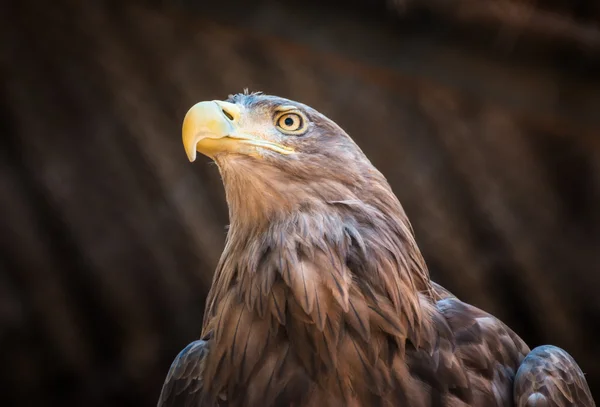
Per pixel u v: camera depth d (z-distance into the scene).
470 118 12.69
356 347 4.91
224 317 5.10
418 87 9.37
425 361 4.98
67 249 14.57
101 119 13.22
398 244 5.21
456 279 14.43
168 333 15.41
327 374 4.88
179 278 14.75
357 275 5.01
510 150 13.09
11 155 13.61
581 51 9.16
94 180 13.83
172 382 5.32
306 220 5.09
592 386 15.16
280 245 5.02
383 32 9.13
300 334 4.92
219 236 14.18
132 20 12.04
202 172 13.64
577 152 13.05
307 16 9.17
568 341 14.84
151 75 12.66
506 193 13.51
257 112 5.41
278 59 12.30
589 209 13.56
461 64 9.26
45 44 12.42
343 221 5.13
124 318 15.24
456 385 4.95
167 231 14.26
